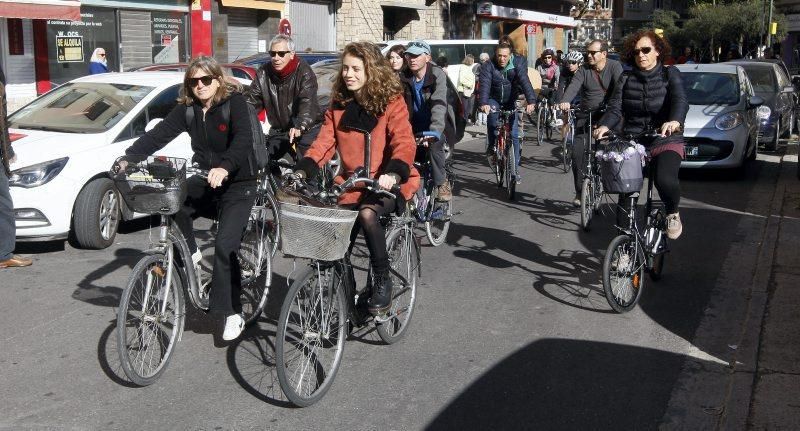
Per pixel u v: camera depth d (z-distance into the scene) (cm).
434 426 455
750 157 1477
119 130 866
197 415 465
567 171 1376
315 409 475
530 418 466
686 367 542
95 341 577
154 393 493
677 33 6006
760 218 1001
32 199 789
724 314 649
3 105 737
